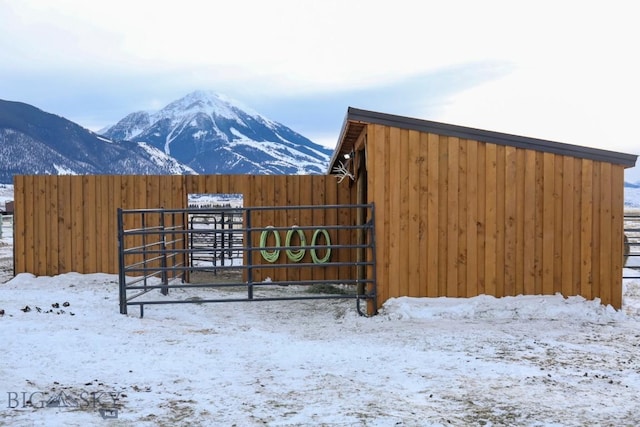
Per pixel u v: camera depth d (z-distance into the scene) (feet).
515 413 12.89
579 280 26.13
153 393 13.99
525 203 26.02
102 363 16.48
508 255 25.91
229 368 16.55
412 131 25.73
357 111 25.45
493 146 25.96
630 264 46.65
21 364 15.75
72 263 38.06
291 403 13.41
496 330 21.81
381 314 25.14
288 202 37.86
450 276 25.64
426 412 12.86
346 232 37.73
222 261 42.01
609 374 16.16
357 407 13.14
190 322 24.07
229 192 37.83
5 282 37.01
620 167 26.45
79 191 38.06
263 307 28.63
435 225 25.70
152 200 37.88
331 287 35.70
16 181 38.11
